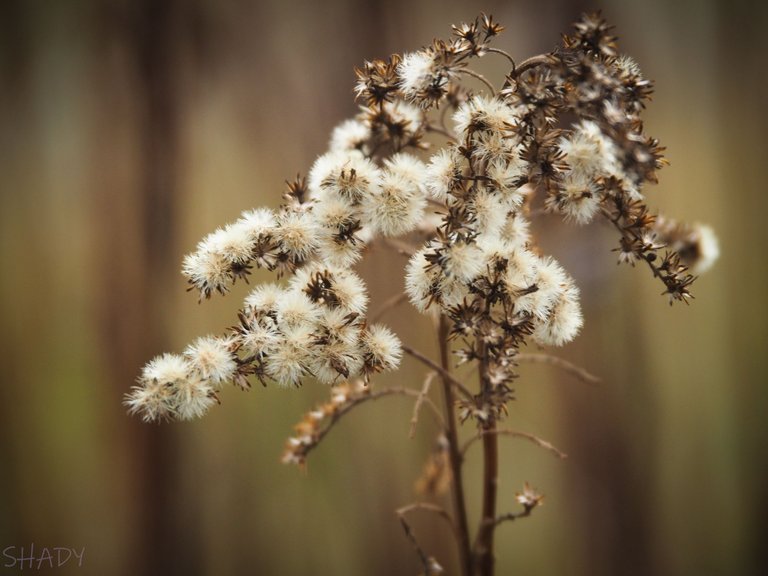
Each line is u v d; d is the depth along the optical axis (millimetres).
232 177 408
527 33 393
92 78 407
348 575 403
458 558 399
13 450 405
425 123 293
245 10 405
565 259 395
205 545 406
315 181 281
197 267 275
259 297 276
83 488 406
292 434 406
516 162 271
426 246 278
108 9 404
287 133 405
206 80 406
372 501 403
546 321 276
